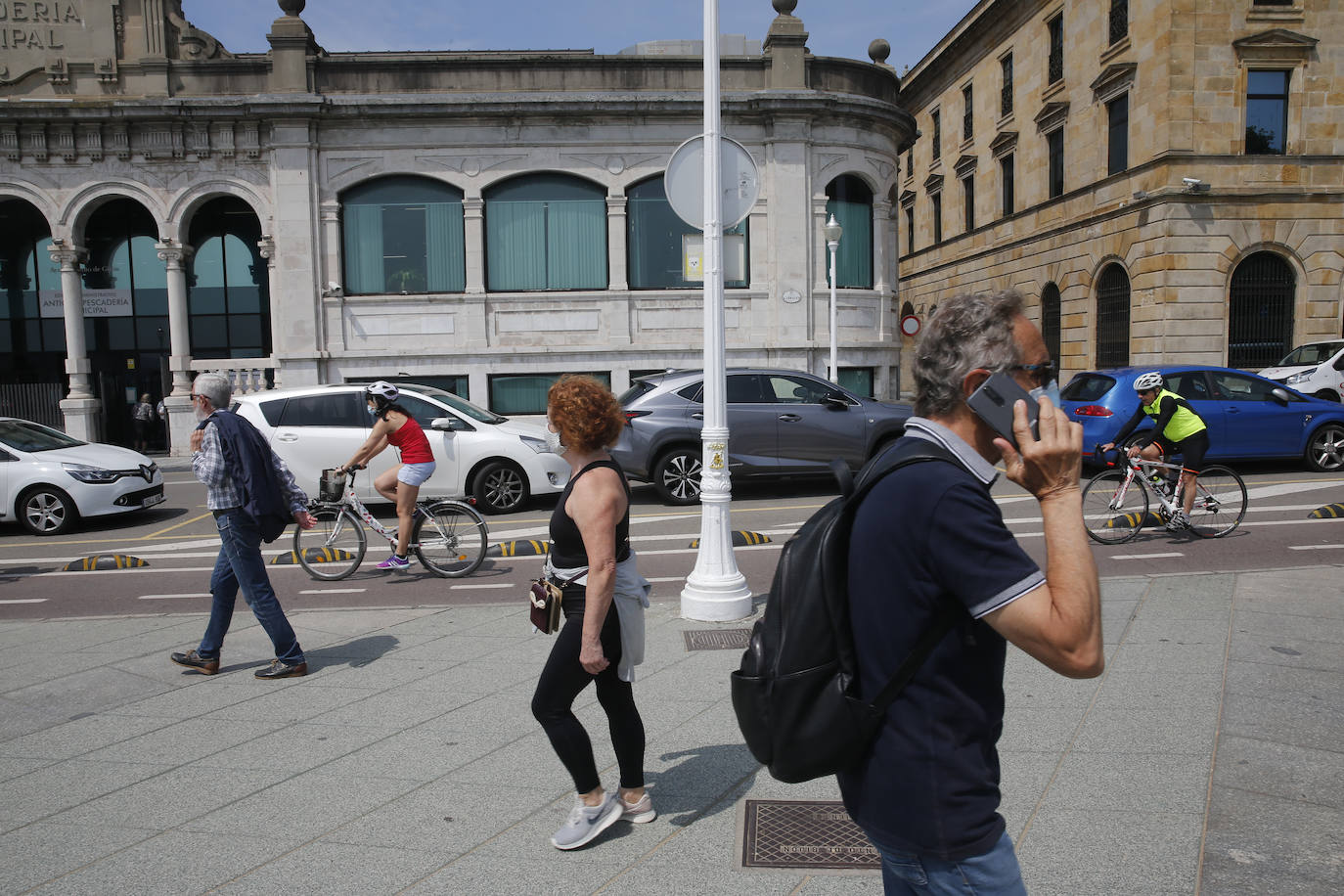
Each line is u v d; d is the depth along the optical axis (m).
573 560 3.40
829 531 1.73
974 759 1.65
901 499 1.63
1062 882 2.98
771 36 20.91
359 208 21.02
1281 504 10.98
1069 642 1.52
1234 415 13.26
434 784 3.91
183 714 4.87
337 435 11.86
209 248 22.03
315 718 4.75
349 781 3.96
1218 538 9.12
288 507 5.57
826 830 3.41
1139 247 25.48
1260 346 24.84
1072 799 3.55
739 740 4.28
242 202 21.89
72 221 21.00
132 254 22.33
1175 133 24.16
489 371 21.00
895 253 22.59
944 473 1.62
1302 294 24.50
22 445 12.29
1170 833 3.28
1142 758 3.90
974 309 1.74
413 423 8.30
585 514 3.29
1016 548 1.58
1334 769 3.75
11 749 4.42
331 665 5.70
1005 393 1.62
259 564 5.42
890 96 22.53
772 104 20.58
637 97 20.62
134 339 22.44
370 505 12.91
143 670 5.69
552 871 3.17
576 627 3.35
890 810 1.66
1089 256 27.95
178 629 6.76
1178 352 24.56
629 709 3.51
